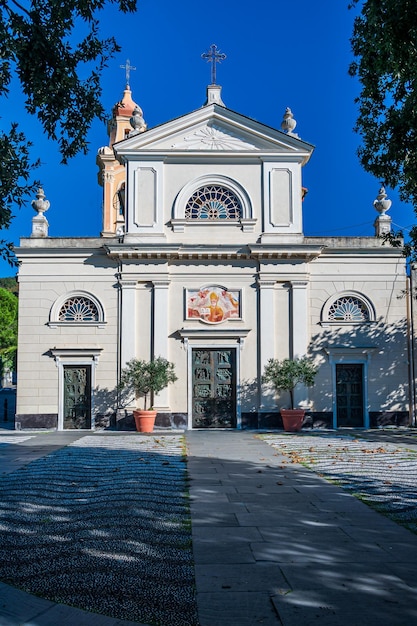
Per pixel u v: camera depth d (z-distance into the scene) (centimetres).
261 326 2295
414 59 986
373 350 2316
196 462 1419
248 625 520
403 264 2361
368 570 649
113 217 3192
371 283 2355
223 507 941
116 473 1255
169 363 2250
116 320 2305
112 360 2288
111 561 682
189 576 633
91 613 545
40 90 794
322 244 2305
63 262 2325
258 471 1281
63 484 1135
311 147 2355
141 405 2264
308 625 518
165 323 2291
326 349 2306
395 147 1129
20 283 2309
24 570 656
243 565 666
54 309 2303
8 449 1695
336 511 915
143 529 812
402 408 2314
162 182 2345
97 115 837
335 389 2302
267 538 770
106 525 832
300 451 1619
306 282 2314
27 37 761
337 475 1227
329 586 603
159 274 2302
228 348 2305
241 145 2367
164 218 2338
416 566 661
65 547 736
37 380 2283
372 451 1598
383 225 2381
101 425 2262
